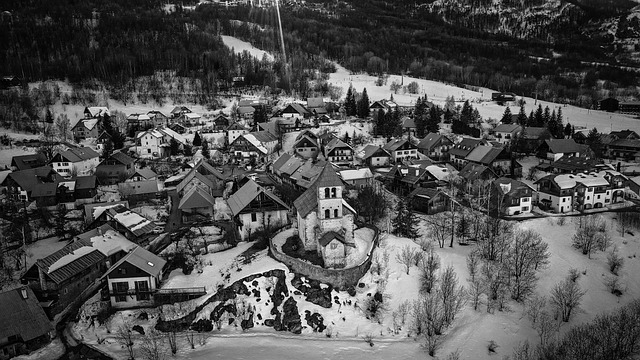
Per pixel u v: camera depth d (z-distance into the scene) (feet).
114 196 395.75
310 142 494.59
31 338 211.61
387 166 475.72
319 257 258.98
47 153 495.41
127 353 209.97
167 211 360.48
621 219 338.75
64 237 322.34
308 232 266.77
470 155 465.88
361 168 422.41
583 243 304.71
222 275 256.52
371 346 217.56
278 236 294.05
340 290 242.99
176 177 431.84
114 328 226.79
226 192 391.86
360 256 263.49
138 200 381.40
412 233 308.40
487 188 370.32
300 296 239.30
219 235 312.09
